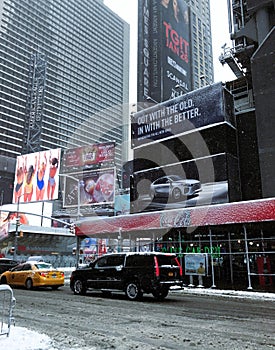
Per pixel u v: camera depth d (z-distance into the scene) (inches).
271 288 647.8
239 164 907.4
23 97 5556.1
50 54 6279.5
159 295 521.7
